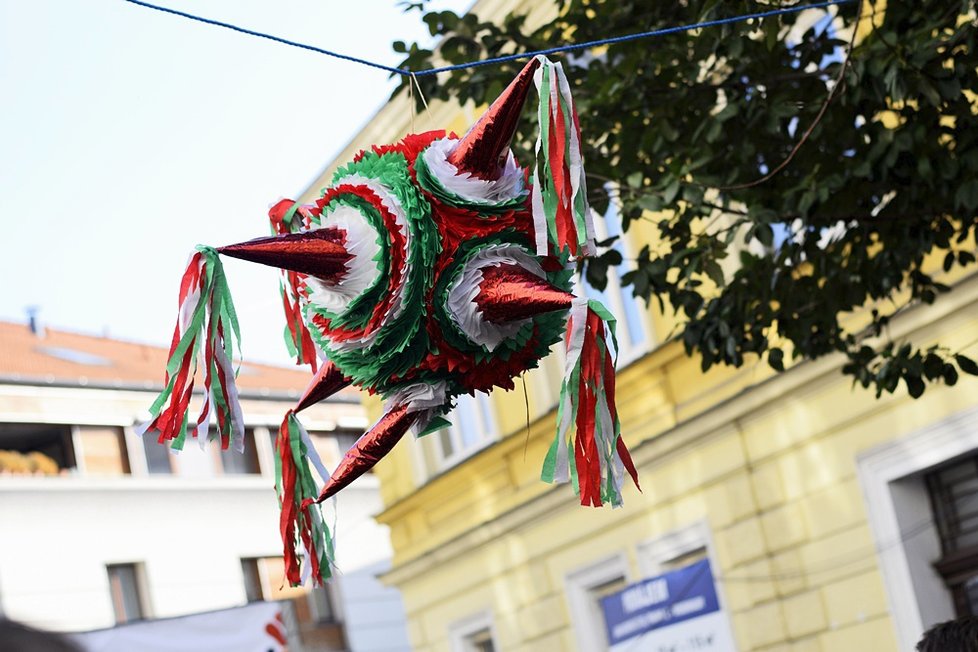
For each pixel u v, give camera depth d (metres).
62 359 23.11
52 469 20.67
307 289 2.71
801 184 5.61
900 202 5.68
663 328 11.45
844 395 9.90
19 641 1.04
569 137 2.61
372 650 22.84
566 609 12.70
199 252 2.77
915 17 5.45
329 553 3.21
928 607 9.55
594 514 12.30
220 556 21.42
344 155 13.56
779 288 6.02
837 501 10.04
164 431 2.80
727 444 10.91
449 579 14.21
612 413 2.62
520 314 2.58
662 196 5.72
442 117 13.02
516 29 6.09
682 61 6.02
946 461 9.38
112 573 20.17
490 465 13.55
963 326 8.99
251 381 24.58
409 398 2.70
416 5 6.03
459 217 2.60
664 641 9.62
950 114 5.39
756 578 10.66
